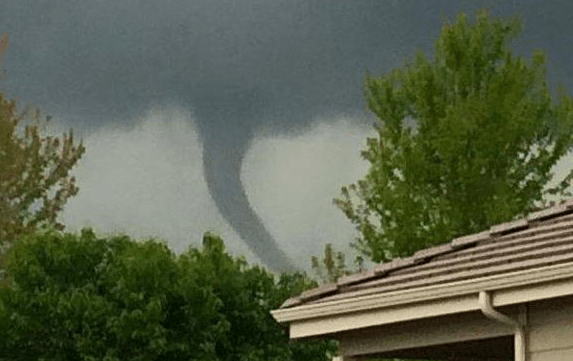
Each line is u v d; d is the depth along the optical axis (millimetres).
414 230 28344
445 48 29250
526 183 29047
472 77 29094
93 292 31266
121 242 32062
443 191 28641
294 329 14750
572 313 12477
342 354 15133
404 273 14492
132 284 30812
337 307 14094
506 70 29047
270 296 32719
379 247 28609
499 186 28531
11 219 41719
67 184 43188
